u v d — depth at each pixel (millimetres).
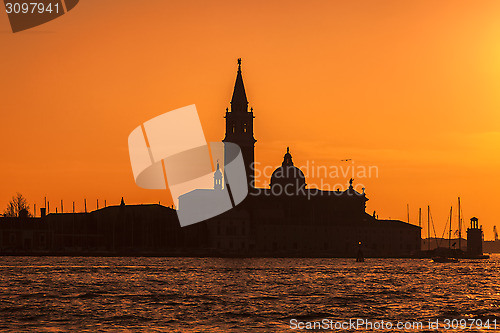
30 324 167625
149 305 196625
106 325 166875
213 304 199250
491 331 162875
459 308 195375
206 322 171125
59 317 176375
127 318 175500
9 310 185875
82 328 163250
